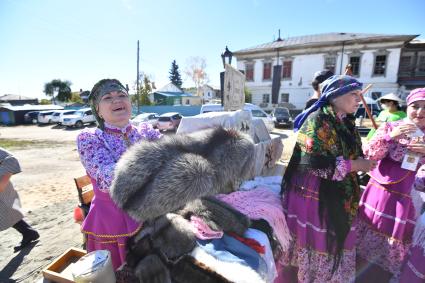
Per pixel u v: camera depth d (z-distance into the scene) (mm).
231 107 3684
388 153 1994
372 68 23578
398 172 1934
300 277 1833
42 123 27062
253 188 2354
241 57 28312
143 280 1269
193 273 1285
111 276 1257
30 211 4477
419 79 23219
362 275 2072
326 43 24281
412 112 1925
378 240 2061
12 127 26188
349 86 1632
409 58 24734
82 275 1159
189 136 1358
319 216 1729
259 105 28047
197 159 1151
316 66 25328
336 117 1733
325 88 1732
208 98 43656
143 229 1394
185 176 1077
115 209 1417
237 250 1485
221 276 1265
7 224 2891
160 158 1150
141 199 1096
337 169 1608
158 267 1279
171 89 46062
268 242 1624
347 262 1809
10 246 3230
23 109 29859
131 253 1383
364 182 2955
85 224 1528
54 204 4906
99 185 1313
